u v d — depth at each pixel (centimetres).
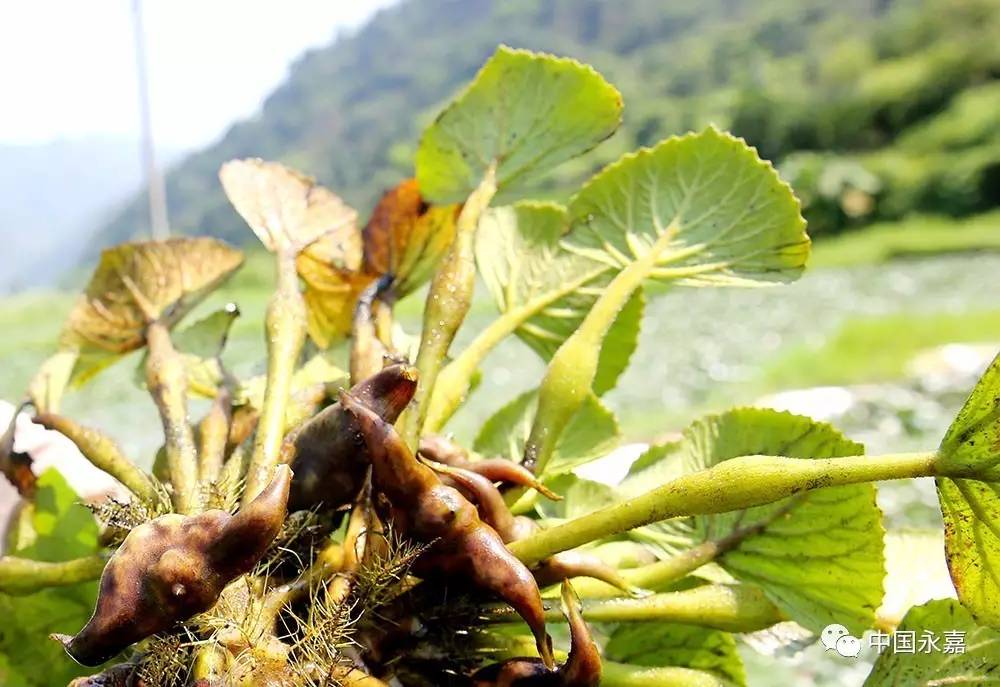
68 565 17
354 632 15
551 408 19
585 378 19
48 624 20
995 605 16
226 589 14
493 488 16
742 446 20
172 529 13
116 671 14
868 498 17
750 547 18
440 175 22
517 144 22
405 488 14
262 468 16
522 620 16
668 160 22
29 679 20
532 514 21
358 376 17
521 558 16
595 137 22
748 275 21
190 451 18
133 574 12
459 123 22
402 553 14
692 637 21
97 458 18
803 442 19
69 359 22
